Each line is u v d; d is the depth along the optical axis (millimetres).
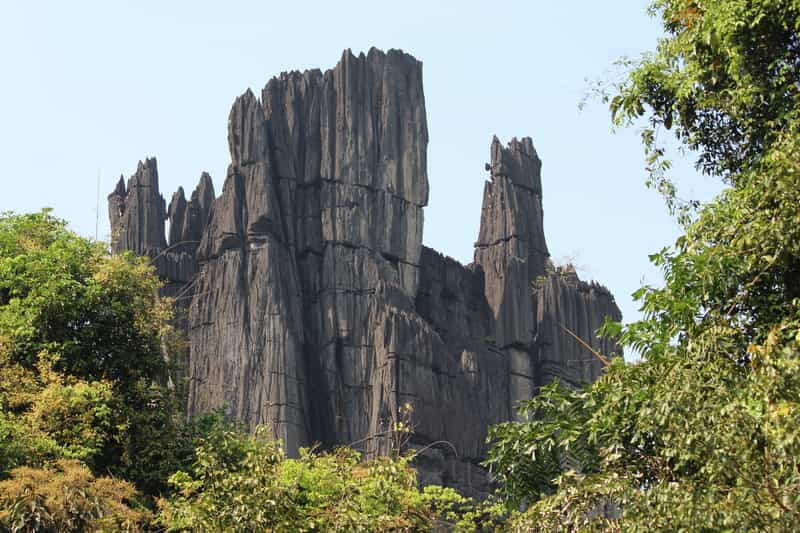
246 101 176000
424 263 184250
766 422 31422
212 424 78438
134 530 56000
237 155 173500
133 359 74938
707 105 43094
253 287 162625
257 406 155125
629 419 37281
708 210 39625
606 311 195250
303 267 172500
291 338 160000
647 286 39312
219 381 157625
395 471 55188
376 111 184500
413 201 182000
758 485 31016
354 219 175000
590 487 35781
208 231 173000
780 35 41406
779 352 31922
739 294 36812
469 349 179875
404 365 160125
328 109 181375
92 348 74188
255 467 50875
